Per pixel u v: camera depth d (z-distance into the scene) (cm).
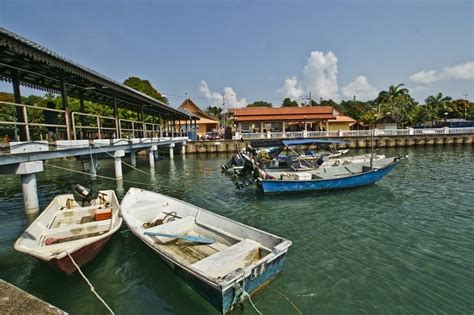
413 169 1741
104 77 1068
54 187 1380
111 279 534
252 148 1568
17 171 790
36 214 827
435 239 704
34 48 695
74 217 735
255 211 970
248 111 3853
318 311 443
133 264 587
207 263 458
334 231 773
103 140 1230
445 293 483
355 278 531
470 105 5453
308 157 1590
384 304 457
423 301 464
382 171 1259
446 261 592
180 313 448
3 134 1452
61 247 496
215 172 1847
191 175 1730
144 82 4612
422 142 3192
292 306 453
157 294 494
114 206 767
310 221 860
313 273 549
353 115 6041
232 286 392
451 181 1379
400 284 511
